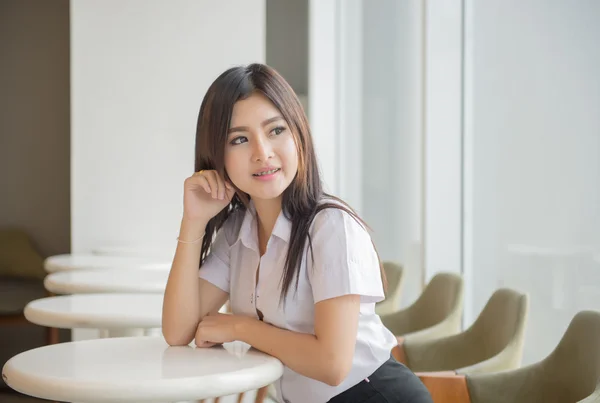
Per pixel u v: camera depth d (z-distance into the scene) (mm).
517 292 2711
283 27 6594
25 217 6672
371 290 1674
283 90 1757
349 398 1765
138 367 1570
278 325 1806
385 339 1825
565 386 2221
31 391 1480
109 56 5477
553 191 3037
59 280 3322
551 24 3049
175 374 1501
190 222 1915
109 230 5465
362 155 5367
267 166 1728
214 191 1841
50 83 6664
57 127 6668
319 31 5926
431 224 4121
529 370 2307
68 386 1444
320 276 1666
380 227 5008
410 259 4531
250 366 1585
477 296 3732
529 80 3227
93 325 2398
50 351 1764
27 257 6418
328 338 1644
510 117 3396
